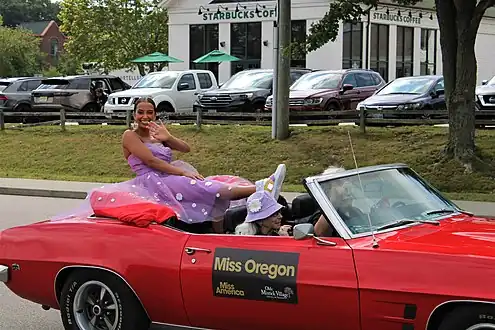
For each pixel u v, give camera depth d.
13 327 6.25
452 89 16.14
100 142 21.06
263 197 5.12
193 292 4.84
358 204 4.84
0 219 12.59
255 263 4.60
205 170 18.02
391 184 5.19
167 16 47.09
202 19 41.44
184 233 5.02
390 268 4.19
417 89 19.81
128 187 5.81
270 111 21.11
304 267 4.43
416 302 4.08
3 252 5.62
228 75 41.09
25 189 16.36
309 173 16.91
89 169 19.44
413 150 17.02
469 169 15.48
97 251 5.20
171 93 23.28
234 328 4.83
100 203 5.55
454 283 3.99
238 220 5.57
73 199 15.57
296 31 38.53
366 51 39.03
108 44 48.53
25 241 5.54
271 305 4.55
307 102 20.00
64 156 20.45
